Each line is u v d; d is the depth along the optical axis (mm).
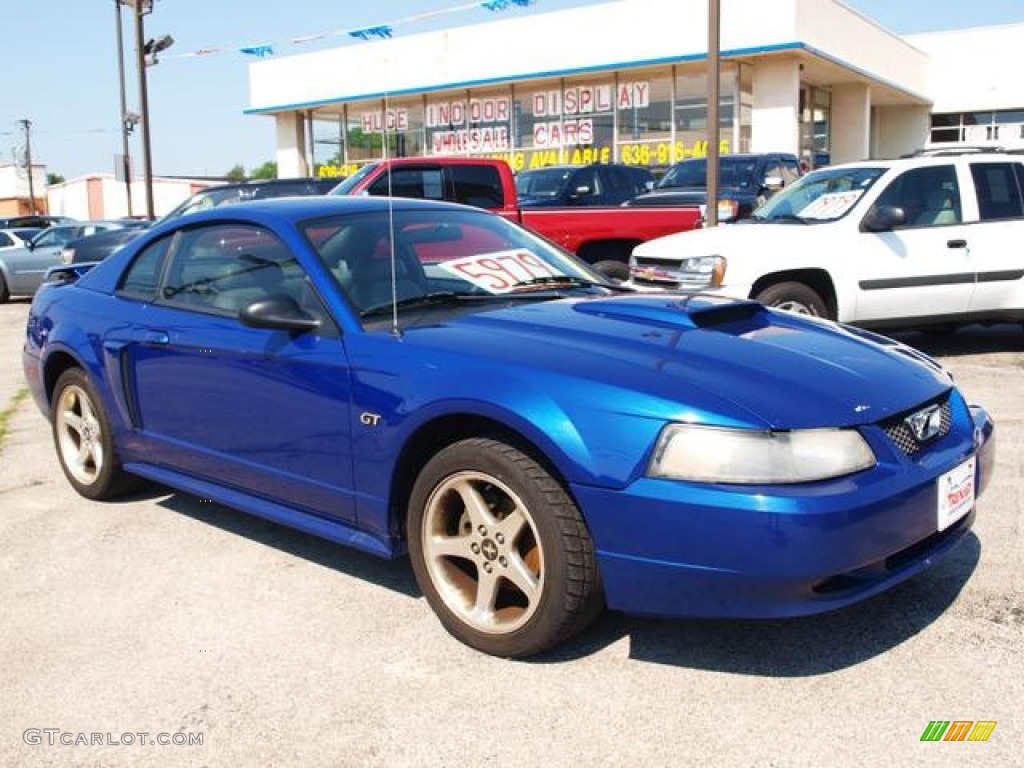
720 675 2971
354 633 3348
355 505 3457
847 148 24641
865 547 2705
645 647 3160
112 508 4824
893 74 25000
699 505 2650
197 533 4414
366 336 3436
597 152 23562
